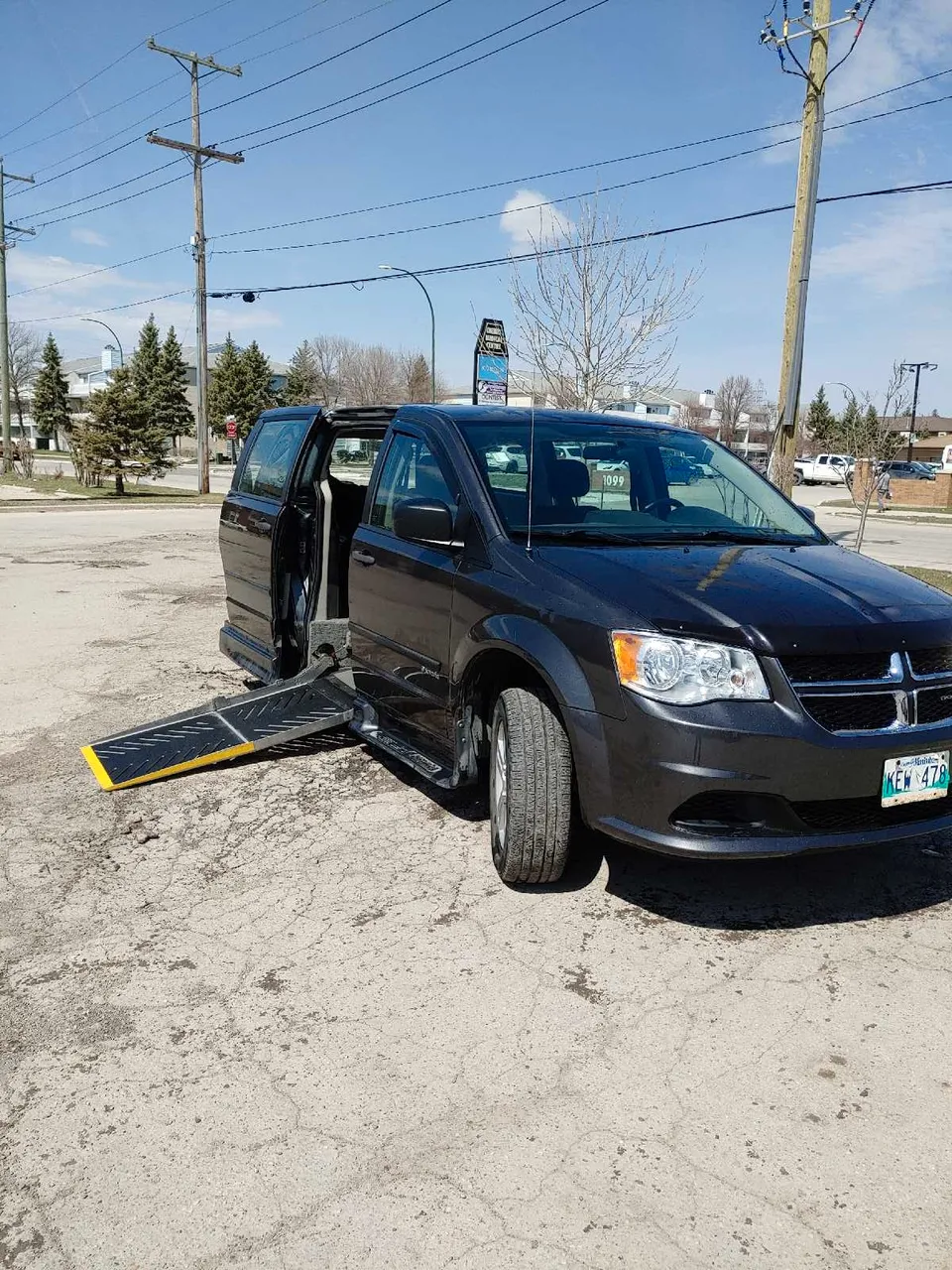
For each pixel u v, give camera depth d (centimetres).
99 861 411
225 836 436
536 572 370
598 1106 258
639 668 320
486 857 411
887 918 358
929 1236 217
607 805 331
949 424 10044
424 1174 235
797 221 1289
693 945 339
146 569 1339
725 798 318
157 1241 217
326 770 521
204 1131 251
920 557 1755
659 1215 222
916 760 323
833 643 317
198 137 2898
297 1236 218
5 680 720
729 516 452
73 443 3359
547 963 327
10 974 326
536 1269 208
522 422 466
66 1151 245
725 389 8125
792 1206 225
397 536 461
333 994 311
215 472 5322
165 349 7481
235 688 700
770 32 1240
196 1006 306
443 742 430
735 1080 269
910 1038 288
